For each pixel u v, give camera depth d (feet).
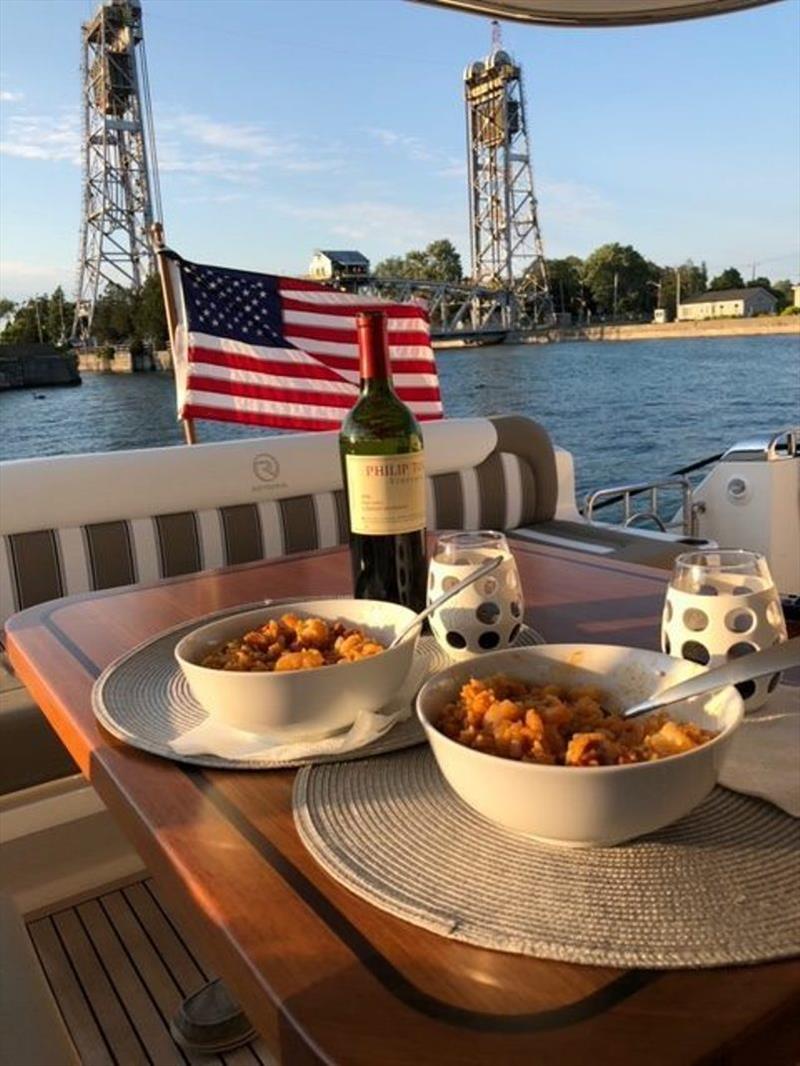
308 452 8.37
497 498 9.92
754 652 2.40
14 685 5.65
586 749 1.88
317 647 2.89
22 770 5.32
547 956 1.65
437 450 9.42
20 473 7.01
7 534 6.95
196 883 1.98
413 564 3.64
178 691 3.17
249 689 2.50
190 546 7.75
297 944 1.73
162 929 5.55
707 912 1.76
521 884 1.88
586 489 34.78
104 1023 4.84
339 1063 1.43
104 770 2.61
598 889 1.85
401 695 2.90
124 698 3.13
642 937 1.69
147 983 5.12
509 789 1.86
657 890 1.84
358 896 1.88
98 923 5.61
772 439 10.27
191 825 2.24
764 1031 1.49
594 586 4.41
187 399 9.71
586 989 1.57
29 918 5.60
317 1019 1.53
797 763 2.32
